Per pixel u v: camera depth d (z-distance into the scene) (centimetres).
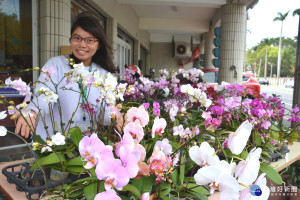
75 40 143
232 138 72
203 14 1042
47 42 379
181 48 1552
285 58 6178
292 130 188
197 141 118
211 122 110
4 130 77
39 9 382
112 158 57
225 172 60
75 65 98
